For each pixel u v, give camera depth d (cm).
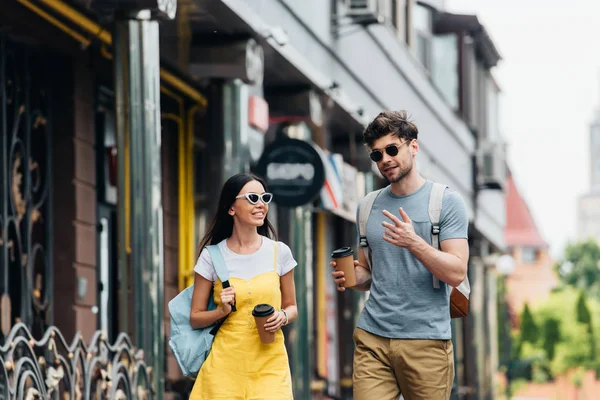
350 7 1841
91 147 1310
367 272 716
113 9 1019
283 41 1338
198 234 1727
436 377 678
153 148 1027
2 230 1138
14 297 1178
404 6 2586
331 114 1834
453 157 3073
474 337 3497
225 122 1321
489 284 3750
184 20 1201
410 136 682
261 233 727
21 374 752
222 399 688
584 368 7106
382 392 686
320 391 2164
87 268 1295
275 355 698
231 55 1278
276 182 1497
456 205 679
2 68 1152
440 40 3294
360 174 2094
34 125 1245
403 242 659
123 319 1018
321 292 2281
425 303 678
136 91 1023
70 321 1259
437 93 2836
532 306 8406
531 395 7119
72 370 833
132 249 1019
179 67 1352
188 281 1642
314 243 2273
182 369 696
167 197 1614
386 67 2261
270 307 680
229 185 698
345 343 2464
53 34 1184
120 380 934
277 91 1598
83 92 1289
